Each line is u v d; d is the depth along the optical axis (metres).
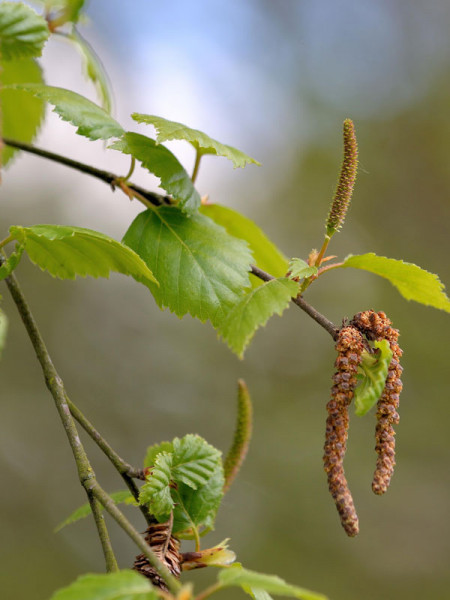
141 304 8.32
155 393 7.96
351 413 7.80
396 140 8.98
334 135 8.97
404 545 7.40
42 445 7.43
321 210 8.87
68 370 7.76
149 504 2.06
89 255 2.30
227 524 7.21
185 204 2.32
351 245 8.73
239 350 1.92
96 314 8.13
